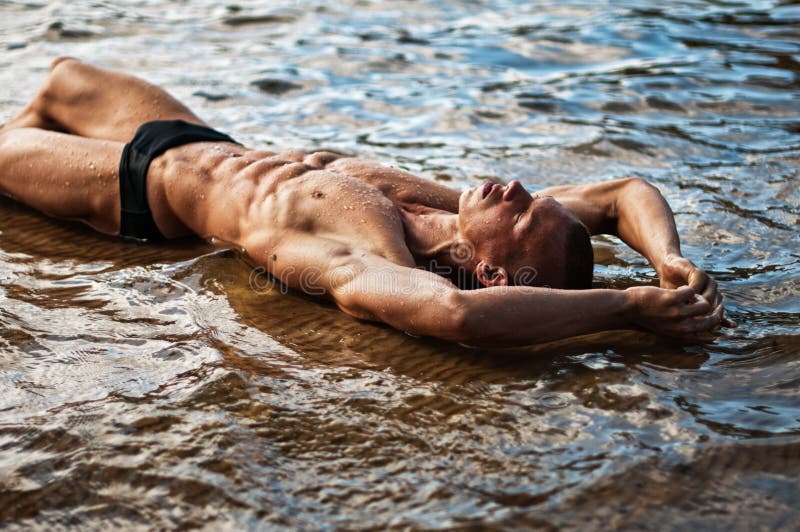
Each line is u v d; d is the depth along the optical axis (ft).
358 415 8.43
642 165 15.90
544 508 7.07
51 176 12.79
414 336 10.03
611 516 6.97
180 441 7.98
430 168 15.69
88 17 26.08
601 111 19.01
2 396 8.75
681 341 9.84
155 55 22.82
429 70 22.08
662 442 7.91
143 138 12.59
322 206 10.93
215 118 18.30
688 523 6.89
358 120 18.39
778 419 8.25
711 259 12.11
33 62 21.68
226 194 11.78
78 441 7.99
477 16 27.55
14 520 7.06
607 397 8.68
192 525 6.96
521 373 9.22
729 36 24.82
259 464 7.67
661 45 24.09
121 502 7.23
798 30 25.21
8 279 11.35
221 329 10.16
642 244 10.98
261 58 22.74
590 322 9.43
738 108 19.07
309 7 28.17
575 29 25.72
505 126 18.10
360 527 6.89
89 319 10.35
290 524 6.94
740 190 14.58
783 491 7.25
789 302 10.78
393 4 28.91
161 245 12.46
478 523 6.90
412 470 7.59
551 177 15.37
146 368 9.29
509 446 7.91
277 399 8.70
